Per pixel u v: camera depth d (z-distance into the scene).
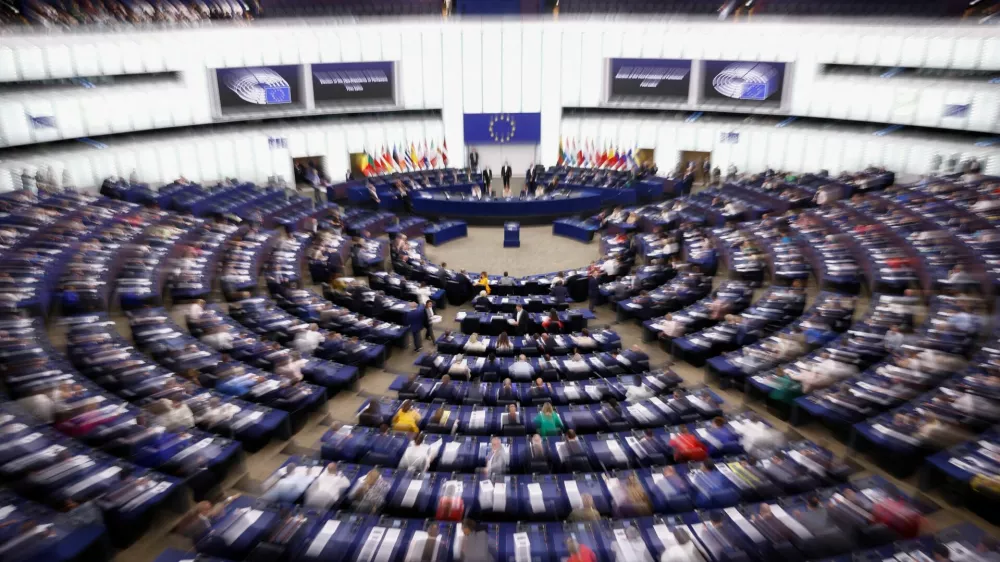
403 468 11.77
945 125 31.61
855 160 34.81
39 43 29.34
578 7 40.62
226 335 16.11
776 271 21.17
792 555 9.45
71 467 10.85
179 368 14.83
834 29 33.97
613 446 12.21
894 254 20.73
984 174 30.31
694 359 17.05
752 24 36.19
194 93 35.12
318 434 14.17
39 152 30.83
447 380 14.39
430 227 29.67
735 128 38.03
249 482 12.39
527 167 42.25
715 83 38.12
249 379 14.43
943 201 25.02
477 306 20.67
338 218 28.83
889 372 14.02
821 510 10.19
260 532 9.84
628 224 28.27
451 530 9.88
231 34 35.25
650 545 9.71
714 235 24.98
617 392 14.50
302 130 38.50
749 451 12.23
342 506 10.88
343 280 21.09
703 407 13.59
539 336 17.78
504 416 13.16
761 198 30.36
